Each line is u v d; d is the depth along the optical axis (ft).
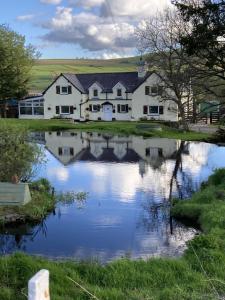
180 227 48.08
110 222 50.37
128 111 235.81
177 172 84.17
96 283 28.76
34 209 51.78
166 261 31.76
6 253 39.73
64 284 27.35
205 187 64.49
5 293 25.08
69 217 52.39
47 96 244.63
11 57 236.43
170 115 223.71
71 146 122.52
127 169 87.20
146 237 44.42
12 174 58.75
